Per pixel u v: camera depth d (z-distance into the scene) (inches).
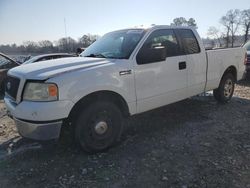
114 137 182.7
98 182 146.2
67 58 195.6
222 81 279.0
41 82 156.4
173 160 167.3
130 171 156.0
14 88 171.6
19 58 531.2
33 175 154.3
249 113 256.8
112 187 141.6
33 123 156.9
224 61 271.3
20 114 160.1
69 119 171.0
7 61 396.8
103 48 211.9
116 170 157.4
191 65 229.8
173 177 148.8
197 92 243.4
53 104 154.9
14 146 193.0
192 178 147.3
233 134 206.1
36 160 170.9
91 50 219.0
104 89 172.9
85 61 181.0
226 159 167.0
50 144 191.8
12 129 226.7
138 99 192.9
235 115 250.5
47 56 389.1
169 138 199.9
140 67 191.3
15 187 143.6
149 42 201.3
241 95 333.1
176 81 218.4
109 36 226.4
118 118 183.2
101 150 177.8
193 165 160.7
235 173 151.3
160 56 189.3
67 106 158.7
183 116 248.2
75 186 143.1
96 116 173.0
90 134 172.7
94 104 171.3
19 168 161.9
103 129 176.4
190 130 214.8
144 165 161.9
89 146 172.9
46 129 156.7
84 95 164.6
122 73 181.5
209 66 251.0
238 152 176.2
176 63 216.5
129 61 186.9
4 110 289.3
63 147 186.9
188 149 181.6
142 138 200.8
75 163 166.1
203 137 200.8
